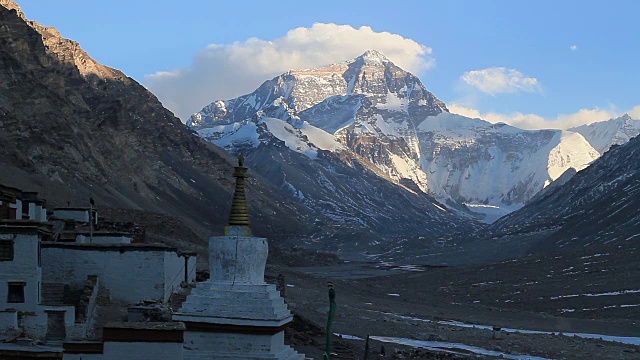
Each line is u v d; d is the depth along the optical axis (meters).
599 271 124.38
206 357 21.58
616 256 134.62
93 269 38.53
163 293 38.81
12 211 44.84
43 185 105.00
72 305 34.91
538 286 117.12
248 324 21.47
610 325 83.06
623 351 60.06
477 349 56.09
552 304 102.44
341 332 55.25
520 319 85.56
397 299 90.12
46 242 38.50
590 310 96.50
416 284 130.25
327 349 19.17
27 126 124.00
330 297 19.44
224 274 22.12
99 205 104.50
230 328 21.56
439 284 128.62
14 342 28.64
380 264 199.50
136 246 38.81
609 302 100.31
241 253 21.95
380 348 49.84
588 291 109.19
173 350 21.86
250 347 21.55
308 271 153.38
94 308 36.47
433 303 91.88
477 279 129.62
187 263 45.50
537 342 61.81
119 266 38.72
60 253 38.53
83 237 44.78
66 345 24.30
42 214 49.62
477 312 88.19
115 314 36.41
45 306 32.59
